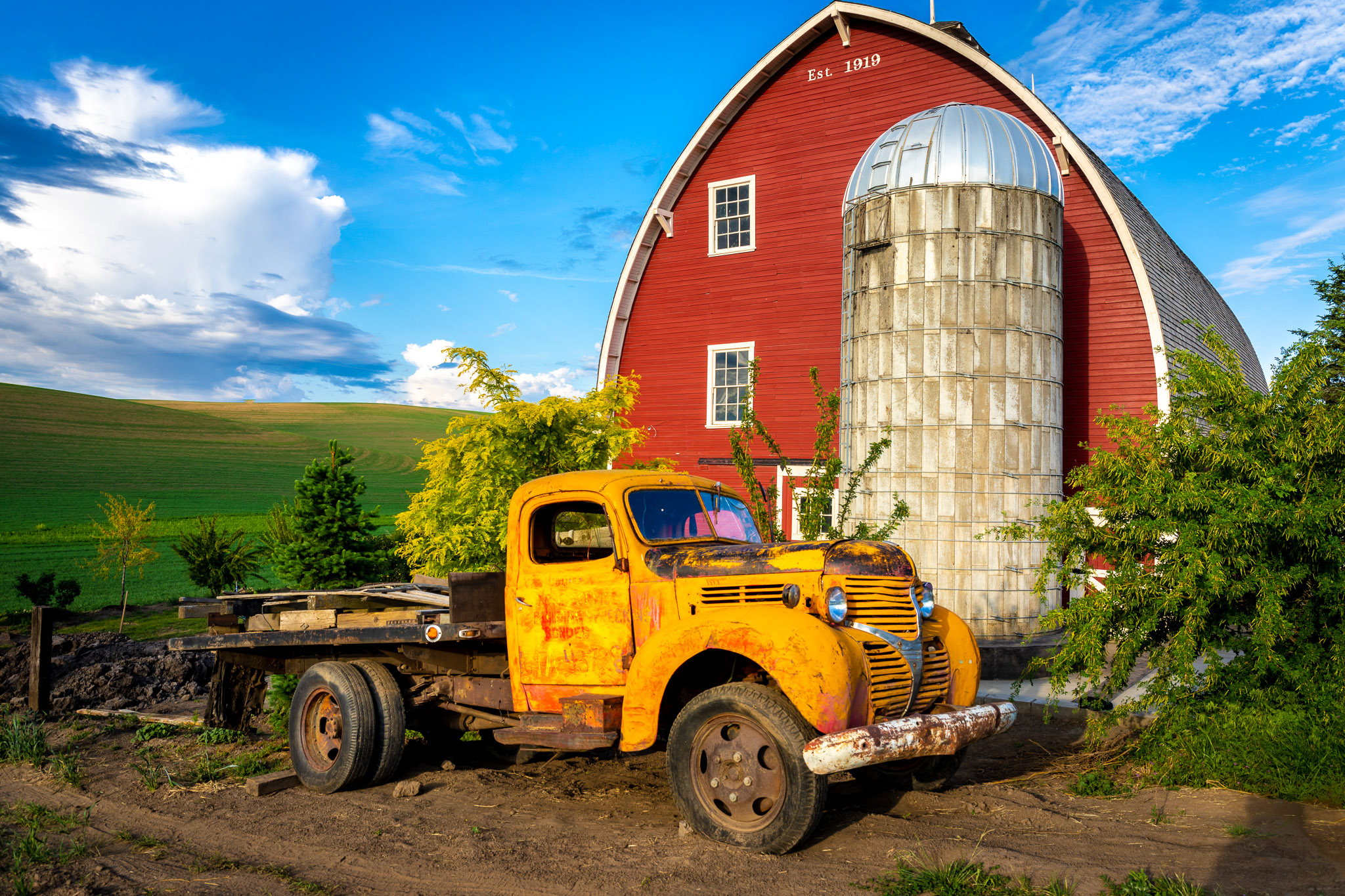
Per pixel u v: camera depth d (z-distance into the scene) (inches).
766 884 169.9
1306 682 235.8
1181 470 261.3
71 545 1355.8
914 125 496.7
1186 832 193.8
